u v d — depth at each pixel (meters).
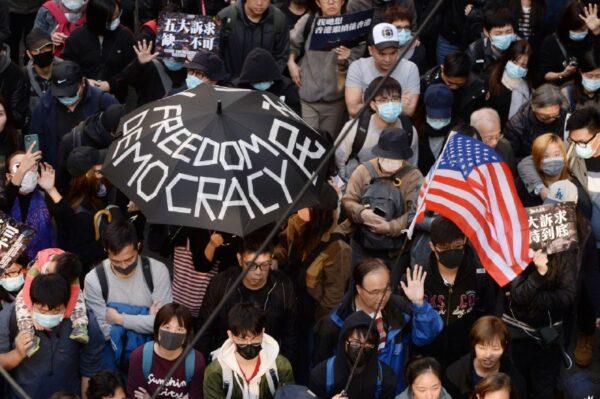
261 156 8.94
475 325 8.91
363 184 10.55
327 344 9.28
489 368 9.02
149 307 9.45
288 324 9.56
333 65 12.83
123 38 13.17
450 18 14.30
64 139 11.19
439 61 14.59
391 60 12.22
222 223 8.62
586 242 10.05
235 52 12.89
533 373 9.88
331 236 9.95
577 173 11.07
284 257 9.99
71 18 13.56
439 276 9.47
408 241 10.36
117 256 9.22
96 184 10.24
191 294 10.02
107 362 9.43
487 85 12.61
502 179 9.09
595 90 12.49
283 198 8.84
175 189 8.75
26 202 10.43
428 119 11.70
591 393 8.88
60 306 8.61
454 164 9.09
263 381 8.80
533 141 11.61
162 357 8.84
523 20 13.98
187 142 8.94
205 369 8.89
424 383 8.56
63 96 11.76
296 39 13.19
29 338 8.71
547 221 9.32
